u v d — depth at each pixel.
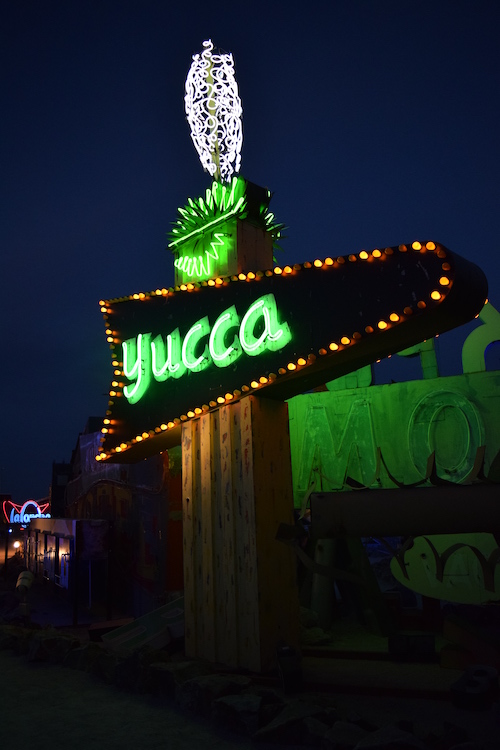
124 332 10.28
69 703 5.96
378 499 3.98
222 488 8.08
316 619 9.25
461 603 9.80
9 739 5.02
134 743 4.88
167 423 9.05
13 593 15.73
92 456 16.75
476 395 10.71
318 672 7.13
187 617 8.36
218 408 8.38
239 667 7.41
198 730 5.16
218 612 7.88
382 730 4.36
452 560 9.83
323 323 7.10
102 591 14.29
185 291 9.28
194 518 8.55
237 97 10.48
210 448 8.39
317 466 11.88
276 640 7.37
